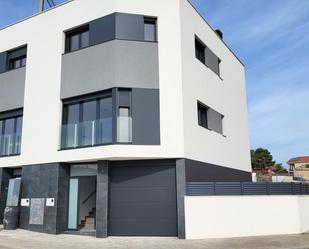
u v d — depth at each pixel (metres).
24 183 14.44
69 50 14.71
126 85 12.82
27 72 15.38
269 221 12.63
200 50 16.09
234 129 18.78
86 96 13.63
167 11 13.57
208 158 14.77
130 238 11.94
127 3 13.49
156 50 13.25
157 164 12.73
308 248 9.75
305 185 14.34
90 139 13.00
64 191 13.55
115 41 13.12
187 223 11.88
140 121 12.62
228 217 12.26
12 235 12.50
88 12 14.04
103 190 12.51
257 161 49.47
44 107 14.45
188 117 13.22
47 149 13.95
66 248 9.80
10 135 15.63
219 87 17.23
